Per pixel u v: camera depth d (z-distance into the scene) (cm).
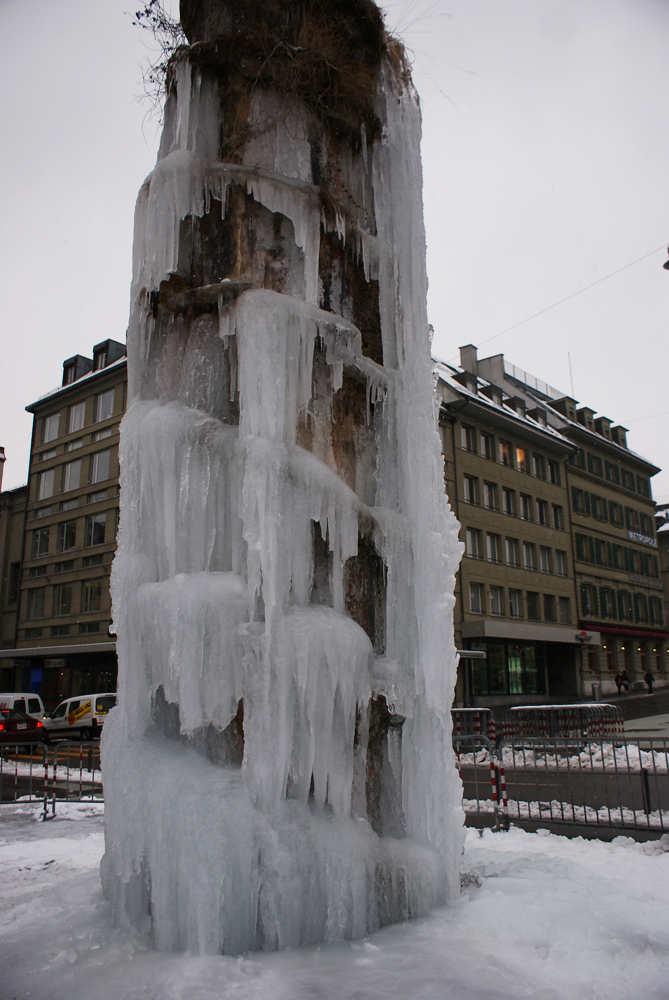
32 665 3494
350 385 465
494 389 3725
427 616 425
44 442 3728
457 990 290
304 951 329
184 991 289
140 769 372
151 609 377
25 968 319
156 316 463
